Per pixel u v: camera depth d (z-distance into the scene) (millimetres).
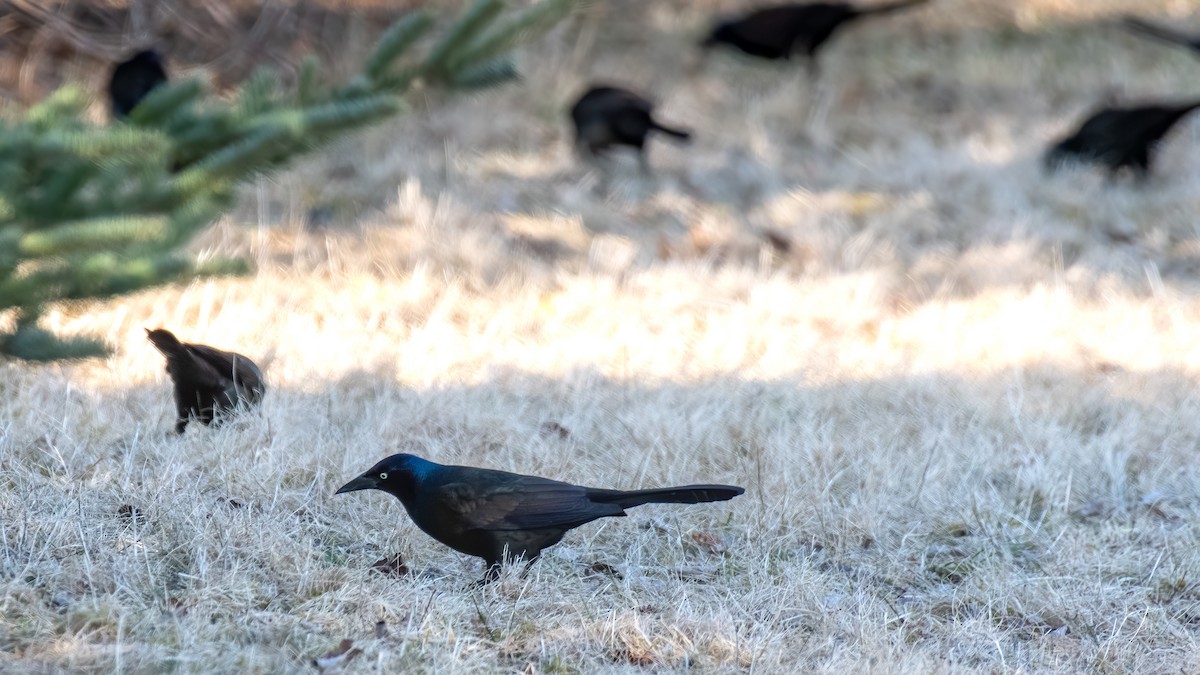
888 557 9266
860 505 9805
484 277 15695
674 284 15844
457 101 20328
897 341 14141
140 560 8109
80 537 8234
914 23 24672
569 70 21875
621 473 10047
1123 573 9219
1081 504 10359
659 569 8938
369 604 7977
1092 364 13469
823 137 20875
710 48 22562
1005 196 18719
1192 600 8914
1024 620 8633
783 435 10852
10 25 19062
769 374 12742
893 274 16609
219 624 7551
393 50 9359
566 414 11352
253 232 16109
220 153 9031
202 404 10117
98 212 8906
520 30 9508
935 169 19625
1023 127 21484
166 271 9109
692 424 11047
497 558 8344
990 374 12914
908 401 11930
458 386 11922
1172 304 15586
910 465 10508
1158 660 8117
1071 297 15656
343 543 8945
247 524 8578
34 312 9383
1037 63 23609
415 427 10820
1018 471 10555
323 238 16219
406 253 15945
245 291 14289
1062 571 9156
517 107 20750
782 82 22438
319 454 9789
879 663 7617
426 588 8414
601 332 14125
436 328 13820
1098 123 19312
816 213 18188
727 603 8492
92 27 19672
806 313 15141
